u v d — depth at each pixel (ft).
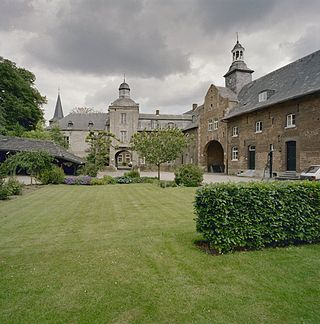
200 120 113.19
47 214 26.50
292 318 8.98
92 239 18.11
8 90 96.27
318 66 63.62
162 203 32.48
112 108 140.15
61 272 12.63
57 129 138.82
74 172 86.69
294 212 15.88
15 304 9.91
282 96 66.80
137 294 10.57
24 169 63.31
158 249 15.69
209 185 15.61
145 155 62.03
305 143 59.47
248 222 15.03
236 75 102.27
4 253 15.39
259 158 76.23
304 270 12.48
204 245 16.35
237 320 8.91
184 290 10.83
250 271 12.44
